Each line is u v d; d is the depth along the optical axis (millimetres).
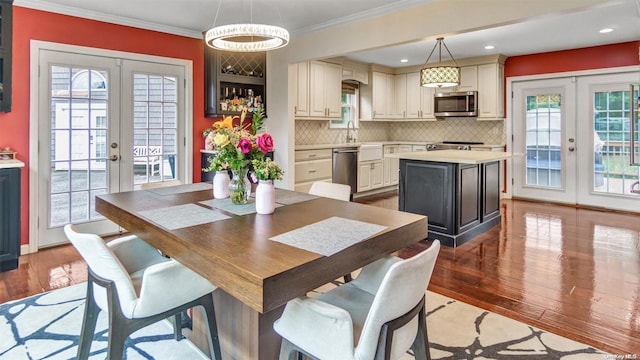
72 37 3824
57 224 3885
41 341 2178
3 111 3381
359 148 6477
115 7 3785
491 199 4656
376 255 1575
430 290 2896
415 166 4219
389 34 3865
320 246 1435
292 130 5062
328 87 6145
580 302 2676
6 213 3172
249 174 2146
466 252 3764
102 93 4066
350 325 1224
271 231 1641
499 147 6398
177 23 4332
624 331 2289
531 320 2432
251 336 1696
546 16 3000
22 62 3561
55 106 3785
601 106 5613
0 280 3021
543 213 5410
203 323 2047
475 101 6371
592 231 4465
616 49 5363
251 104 5039
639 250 3766
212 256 1348
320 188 2727
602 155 5672
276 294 1180
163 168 4582
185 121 4707
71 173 3934
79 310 2537
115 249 1950
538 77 6066
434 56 6281
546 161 6184
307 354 1344
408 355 2055
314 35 4551
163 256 2105
